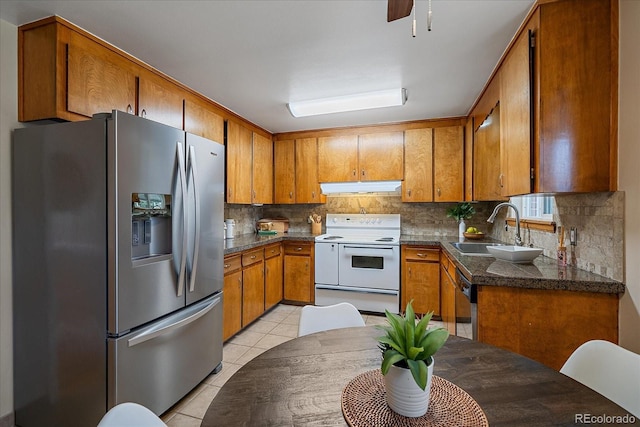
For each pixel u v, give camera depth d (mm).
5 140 1671
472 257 2240
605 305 1512
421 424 750
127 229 1548
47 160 1615
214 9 1584
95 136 1519
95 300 1528
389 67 2232
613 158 1493
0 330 1646
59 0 1507
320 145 3949
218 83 2488
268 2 1533
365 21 1693
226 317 2705
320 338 1274
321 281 3730
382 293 3502
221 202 2324
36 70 1689
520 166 1757
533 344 1603
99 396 1525
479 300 1667
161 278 1749
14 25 1700
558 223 2045
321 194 4059
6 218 1670
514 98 1856
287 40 1882
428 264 3373
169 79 2375
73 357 1572
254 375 989
